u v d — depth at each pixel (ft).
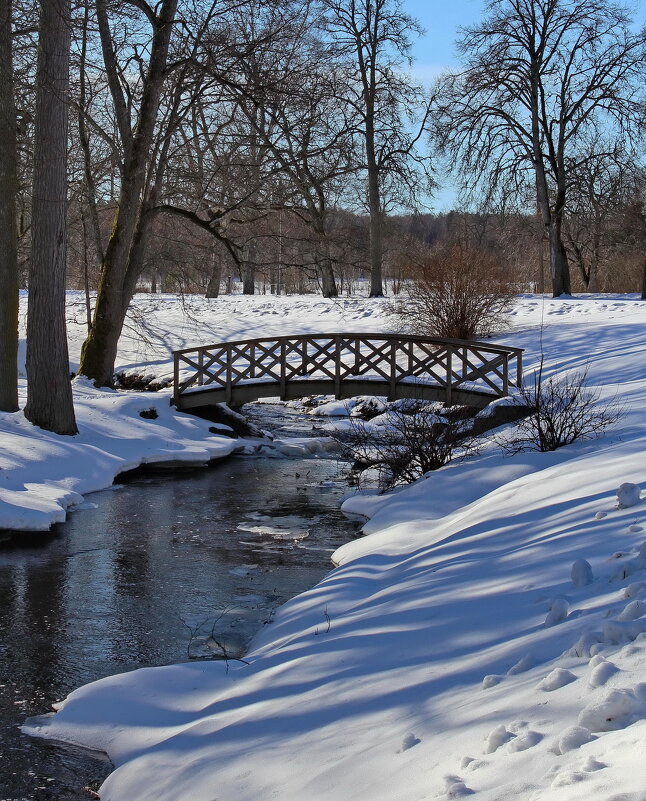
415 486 42.55
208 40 65.00
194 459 57.16
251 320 110.22
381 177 122.01
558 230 118.32
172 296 139.74
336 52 113.50
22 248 80.94
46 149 53.52
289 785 13.78
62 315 54.80
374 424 61.41
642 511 23.22
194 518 43.39
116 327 75.10
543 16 110.63
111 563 35.50
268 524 42.27
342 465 57.93
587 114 111.14
